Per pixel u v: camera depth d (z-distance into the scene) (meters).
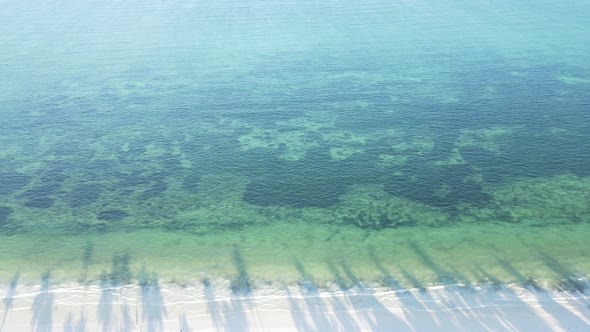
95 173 48.19
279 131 54.19
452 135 51.97
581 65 67.31
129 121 57.44
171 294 34.41
